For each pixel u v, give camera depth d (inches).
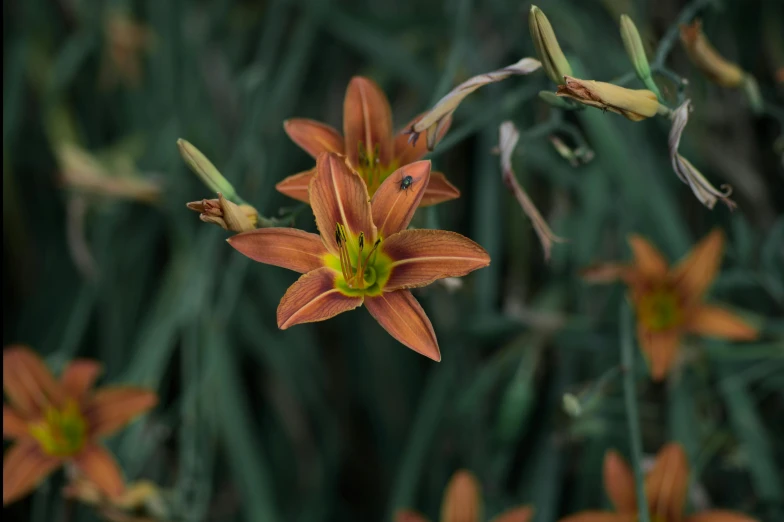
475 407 48.1
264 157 49.9
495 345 49.8
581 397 41.6
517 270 50.4
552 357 49.9
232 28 57.5
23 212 54.6
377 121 37.6
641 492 39.8
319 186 35.8
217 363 46.9
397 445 51.4
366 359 52.4
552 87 40.9
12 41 54.5
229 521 50.3
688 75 51.0
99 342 51.6
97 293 49.9
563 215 50.1
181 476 43.9
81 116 55.9
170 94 52.4
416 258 35.6
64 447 42.3
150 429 46.2
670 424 46.7
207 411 46.4
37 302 53.2
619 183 48.0
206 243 47.4
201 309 46.6
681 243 47.8
